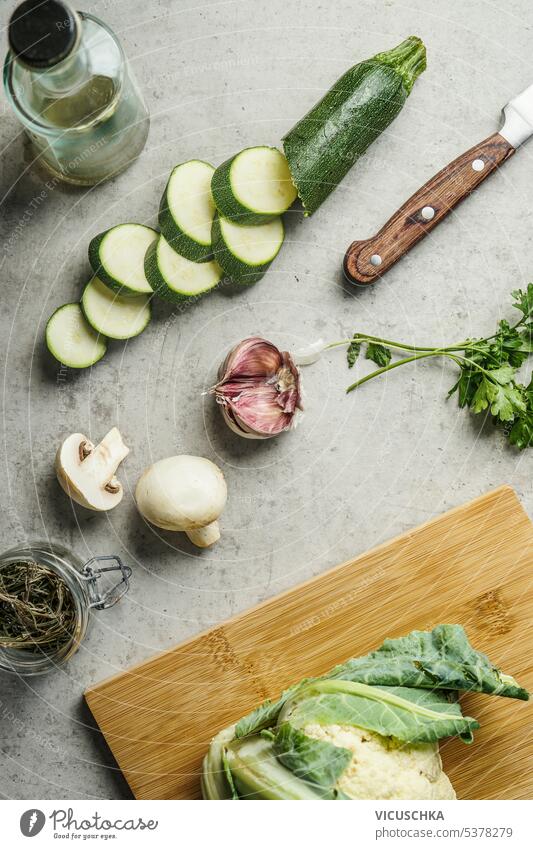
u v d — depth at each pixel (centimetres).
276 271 57
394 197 58
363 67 54
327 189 54
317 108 54
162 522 54
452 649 51
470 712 54
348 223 57
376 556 55
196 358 57
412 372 58
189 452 57
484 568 55
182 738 54
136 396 57
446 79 58
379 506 57
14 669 53
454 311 58
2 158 57
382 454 57
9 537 56
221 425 57
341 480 57
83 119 53
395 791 49
